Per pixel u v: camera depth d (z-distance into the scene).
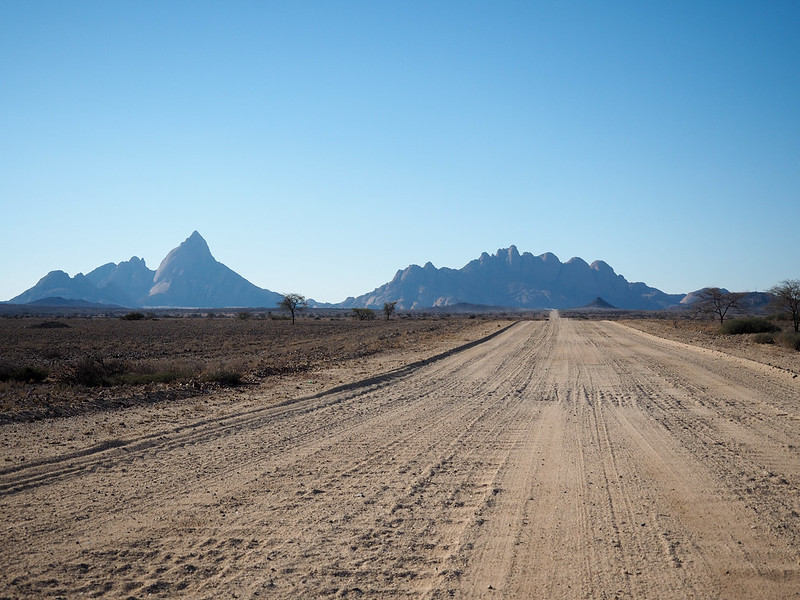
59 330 65.38
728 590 5.53
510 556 6.32
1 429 12.87
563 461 10.38
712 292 77.44
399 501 8.12
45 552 6.33
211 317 132.62
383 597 5.39
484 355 33.59
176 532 6.94
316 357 31.61
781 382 21.17
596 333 56.44
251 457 10.59
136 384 20.33
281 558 6.22
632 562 6.16
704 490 8.66
